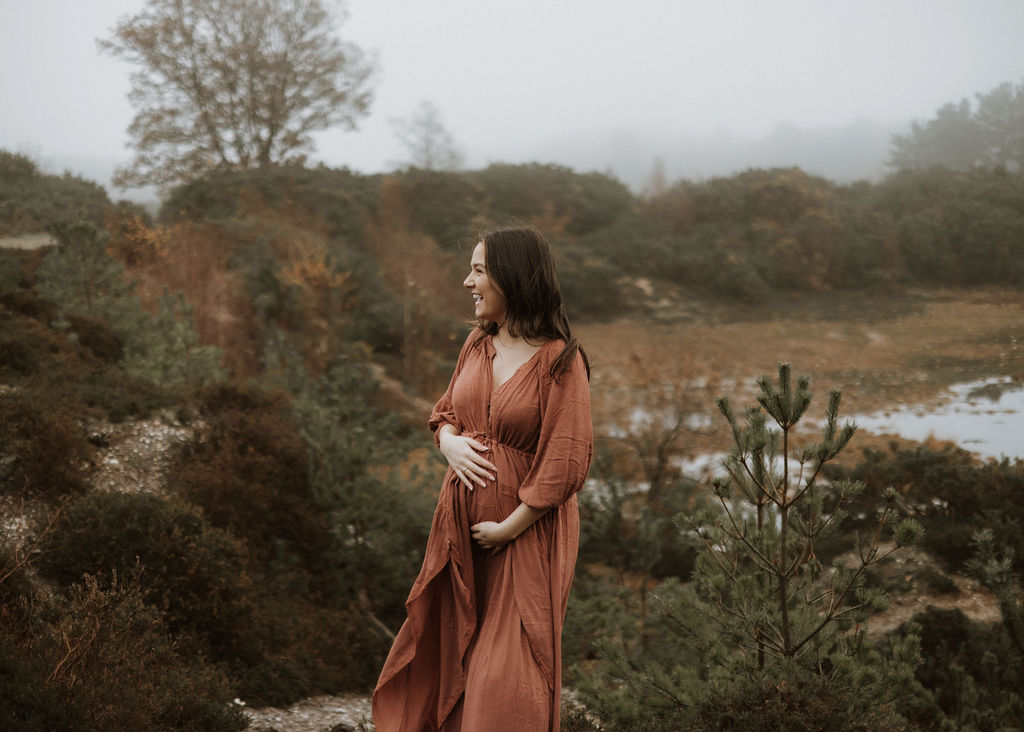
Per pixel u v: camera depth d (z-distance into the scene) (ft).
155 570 20.38
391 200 102.06
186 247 69.05
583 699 14.83
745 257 105.60
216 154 108.17
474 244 7.88
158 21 102.63
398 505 30.30
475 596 7.55
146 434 28.45
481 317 7.64
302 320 65.26
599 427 41.75
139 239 64.69
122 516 21.40
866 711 11.38
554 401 7.20
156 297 57.98
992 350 71.51
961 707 15.07
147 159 106.42
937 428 48.42
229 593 21.84
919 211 111.45
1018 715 14.67
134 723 13.52
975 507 29.25
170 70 104.01
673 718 12.58
